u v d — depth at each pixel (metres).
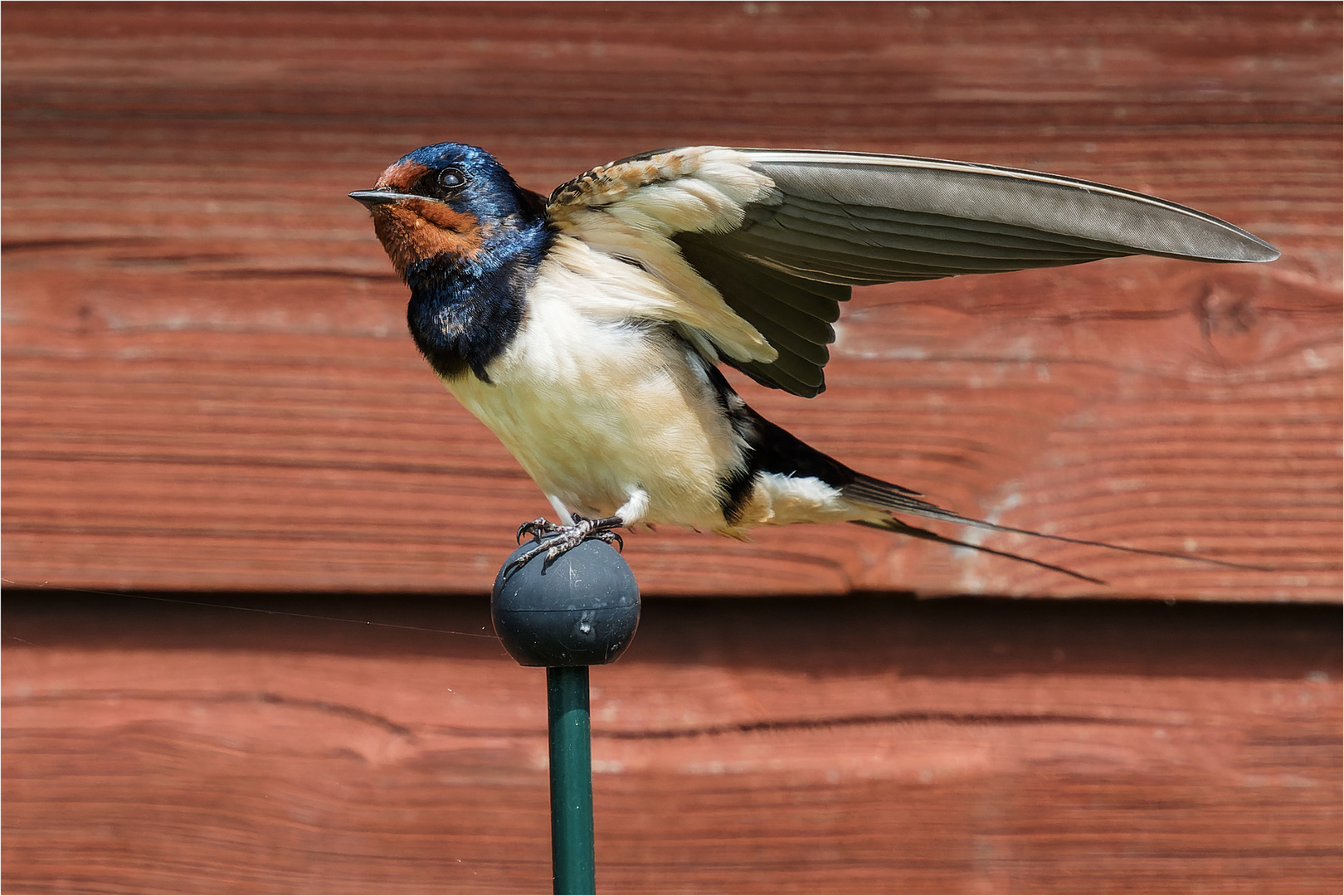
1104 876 6.45
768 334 5.21
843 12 6.37
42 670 6.46
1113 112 6.35
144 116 6.34
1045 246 4.16
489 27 6.33
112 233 6.34
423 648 6.54
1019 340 6.37
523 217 5.25
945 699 6.54
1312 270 6.32
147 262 6.35
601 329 5.00
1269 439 6.31
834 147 6.37
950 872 6.48
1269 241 6.32
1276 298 6.32
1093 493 6.33
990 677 6.54
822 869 6.49
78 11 6.32
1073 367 6.36
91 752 6.44
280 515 6.36
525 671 6.56
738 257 4.89
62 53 6.32
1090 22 6.36
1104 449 6.34
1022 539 6.33
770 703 6.55
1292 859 6.40
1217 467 6.31
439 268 5.18
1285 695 6.45
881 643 6.57
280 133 6.36
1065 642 6.54
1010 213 4.04
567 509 5.43
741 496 5.45
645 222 4.85
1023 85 6.36
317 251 6.37
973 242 4.28
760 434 5.57
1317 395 6.30
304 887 6.44
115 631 6.49
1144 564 6.31
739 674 6.57
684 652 6.58
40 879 6.43
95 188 6.34
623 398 4.98
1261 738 6.44
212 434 6.36
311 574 6.36
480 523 6.40
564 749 4.04
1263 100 6.33
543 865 6.48
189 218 6.35
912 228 4.32
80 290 6.34
